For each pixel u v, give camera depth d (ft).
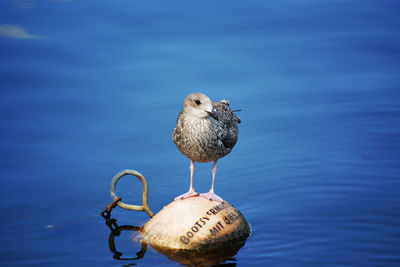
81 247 31.42
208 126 32.24
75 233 32.83
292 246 31.30
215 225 31.24
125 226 33.78
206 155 33.06
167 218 31.81
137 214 35.32
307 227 33.12
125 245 31.63
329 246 31.17
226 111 35.29
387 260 29.76
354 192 36.76
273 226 33.37
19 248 31.17
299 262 29.73
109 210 35.22
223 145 33.47
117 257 30.40
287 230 32.91
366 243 31.35
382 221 33.47
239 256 30.48
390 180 38.04
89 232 33.04
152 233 31.78
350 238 31.89
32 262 29.89
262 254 30.60
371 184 37.60
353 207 35.09
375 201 35.65
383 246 31.04
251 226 33.45
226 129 34.12
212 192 34.01
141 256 30.53
